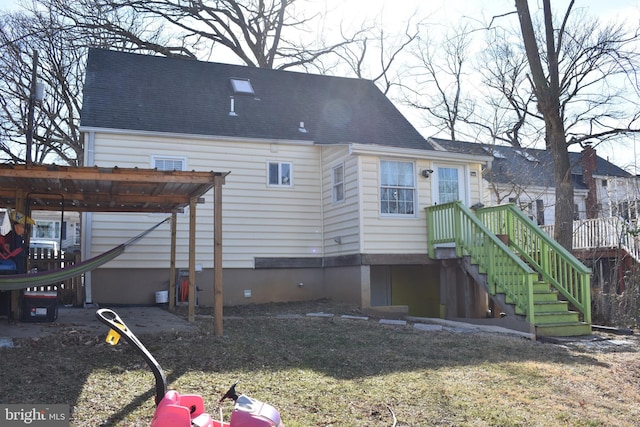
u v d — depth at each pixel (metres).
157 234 12.73
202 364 6.34
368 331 8.96
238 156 13.53
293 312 11.45
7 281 7.11
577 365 7.11
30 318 8.10
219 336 7.77
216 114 14.20
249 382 5.72
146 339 7.28
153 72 15.08
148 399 4.97
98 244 12.26
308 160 14.23
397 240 12.51
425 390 5.68
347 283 12.77
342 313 11.28
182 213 12.62
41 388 5.12
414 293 14.34
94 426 4.32
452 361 7.07
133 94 13.88
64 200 9.65
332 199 13.62
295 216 13.92
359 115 16.45
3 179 7.81
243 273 13.34
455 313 12.20
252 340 7.72
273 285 13.59
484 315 12.10
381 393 5.52
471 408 5.17
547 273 11.00
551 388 5.98
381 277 14.43
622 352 8.21
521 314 9.78
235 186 13.44
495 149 26.98
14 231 8.31
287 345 7.59
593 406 5.43
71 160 22.08
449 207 12.04
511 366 6.87
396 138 15.70
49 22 20.12
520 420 4.89
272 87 16.42
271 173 13.84
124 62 15.02
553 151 14.33
